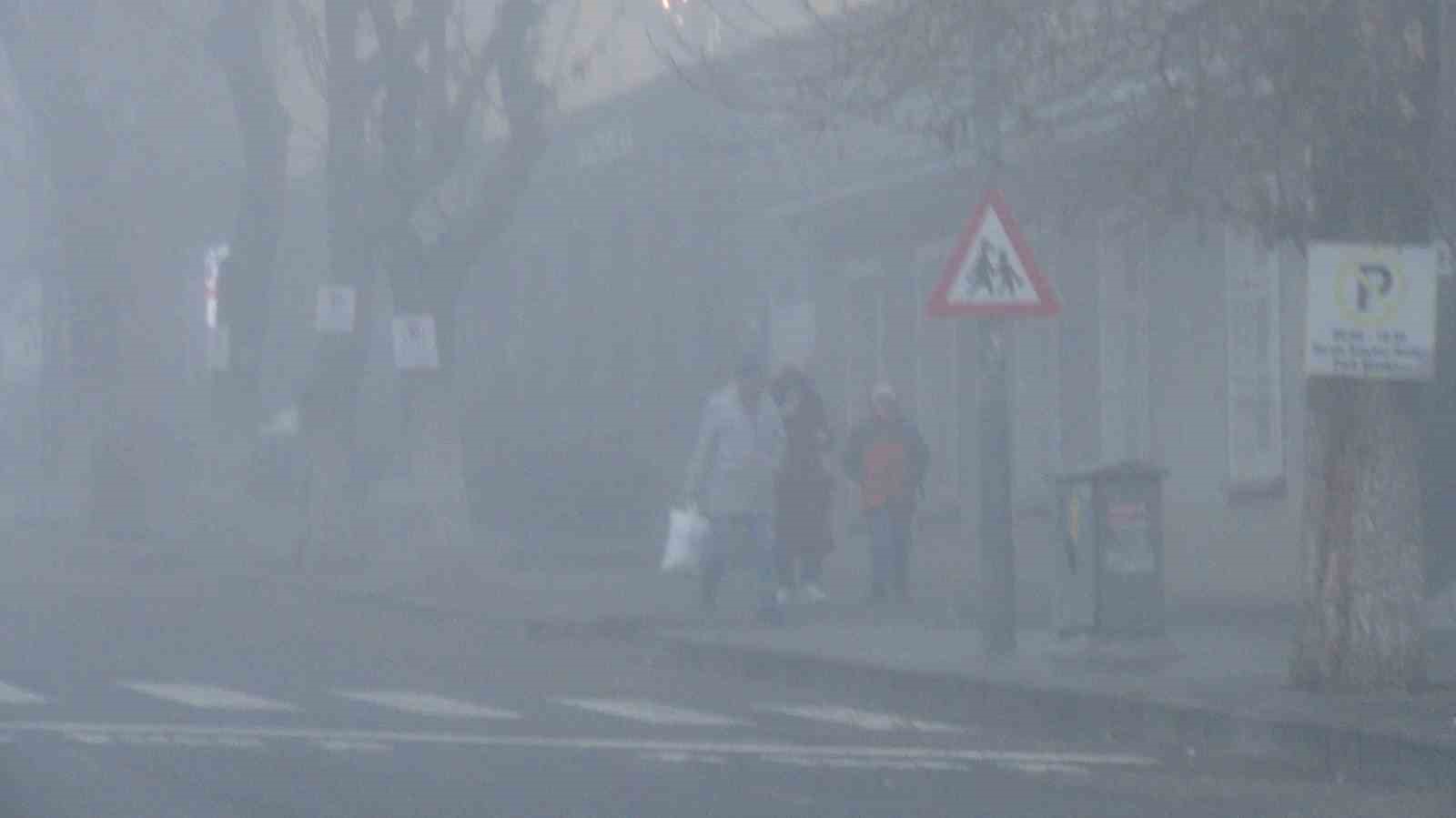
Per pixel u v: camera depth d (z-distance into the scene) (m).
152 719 20.30
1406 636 20.47
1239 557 32.09
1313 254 19.98
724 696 23.44
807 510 31.22
